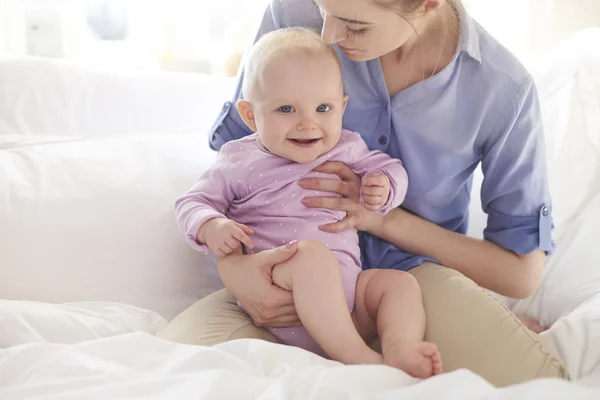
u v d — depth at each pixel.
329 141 1.02
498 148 1.08
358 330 1.00
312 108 0.99
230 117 1.19
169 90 1.50
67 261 1.04
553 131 1.40
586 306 1.03
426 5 0.91
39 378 0.73
